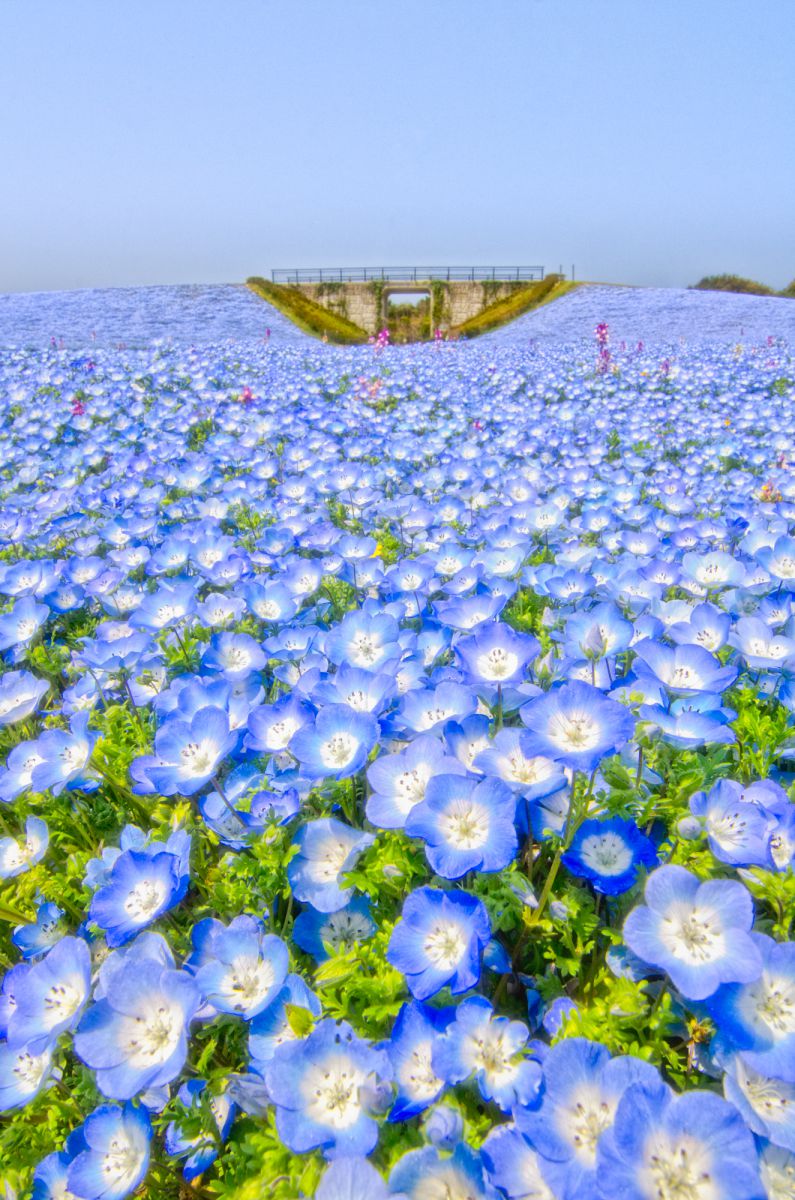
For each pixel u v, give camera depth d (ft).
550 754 6.01
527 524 16.51
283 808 7.29
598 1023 5.50
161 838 7.66
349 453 28.32
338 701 8.02
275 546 16.01
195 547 15.21
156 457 28.12
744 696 8.98
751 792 6.84
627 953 6.13
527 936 6.57
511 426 33.83
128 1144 5.53
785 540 11.83
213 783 7.55
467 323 144.66
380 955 6.24
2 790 8.71
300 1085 5.18
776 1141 4.67
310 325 128.47
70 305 118.73
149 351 67.67
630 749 7.25
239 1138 5.86
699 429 36.40
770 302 116.57
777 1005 5.01
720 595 12.64
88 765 8.74
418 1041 5.47
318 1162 5.11
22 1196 5.85
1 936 8.47
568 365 59.82
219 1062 6.37
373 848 6.97
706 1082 5.37
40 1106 6.35
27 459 29.04
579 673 9.13
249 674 10.14
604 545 16.69
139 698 11.03
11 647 12.50
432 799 6.12
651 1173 4.13
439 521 18.65
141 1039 5.62
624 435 34.71
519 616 12.32
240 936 6.05
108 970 5.93
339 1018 5.92
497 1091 4.99
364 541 13.91
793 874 5.78
